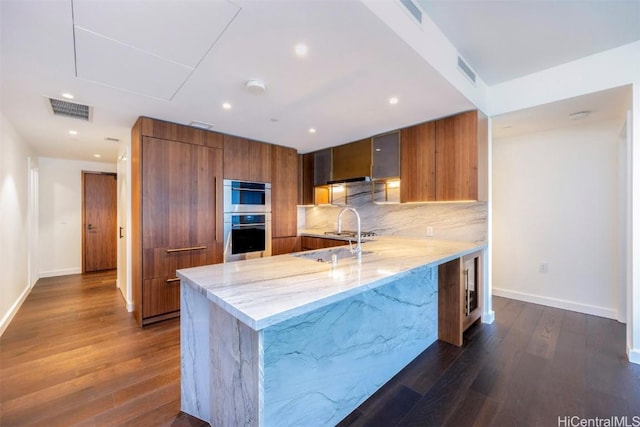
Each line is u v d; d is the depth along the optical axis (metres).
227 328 1.43
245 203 3.79
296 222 4.47
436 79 2.12
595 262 3.20
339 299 1.28
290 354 1.40
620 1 1.73
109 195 5.83
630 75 2.20
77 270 5.52
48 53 1.77
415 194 3.21
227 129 3.40
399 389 1.90
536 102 2.65
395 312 2.08
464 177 2.82
